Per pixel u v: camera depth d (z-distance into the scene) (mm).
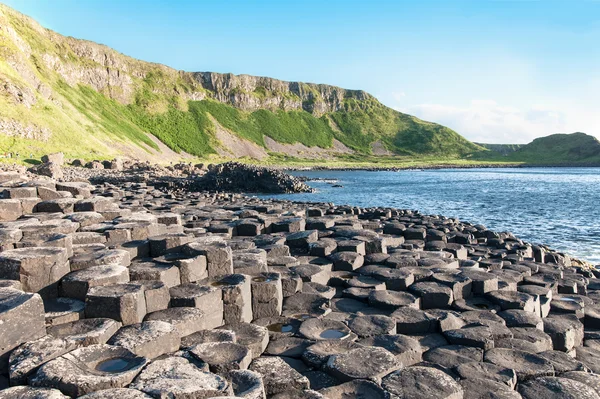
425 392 5383
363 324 7828
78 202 13023
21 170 44438
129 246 9375
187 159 133125
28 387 4758
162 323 6398
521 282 11305
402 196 56406
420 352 6945
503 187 71375
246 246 11602
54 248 7504
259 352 6711
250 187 60969
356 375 5762
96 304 6512
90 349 5543
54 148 73938
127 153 98500
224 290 7727
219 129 177000
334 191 63969
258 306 8359
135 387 4770
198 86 195000
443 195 57719
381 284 10180
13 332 5391
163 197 31016
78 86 132750
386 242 14508
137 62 172875
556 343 8195
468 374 6270
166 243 9570
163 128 153250
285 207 26766
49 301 6898
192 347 6039
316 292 9602
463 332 7617
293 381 5527
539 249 16266
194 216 18203
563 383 6141
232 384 5152
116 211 13258
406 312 8430
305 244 13234
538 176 109688
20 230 9055
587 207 43969
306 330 7469
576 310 9906
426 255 12914
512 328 8172
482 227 21641
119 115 134625
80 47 141750
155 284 7301
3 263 6809
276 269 10531
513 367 6582
